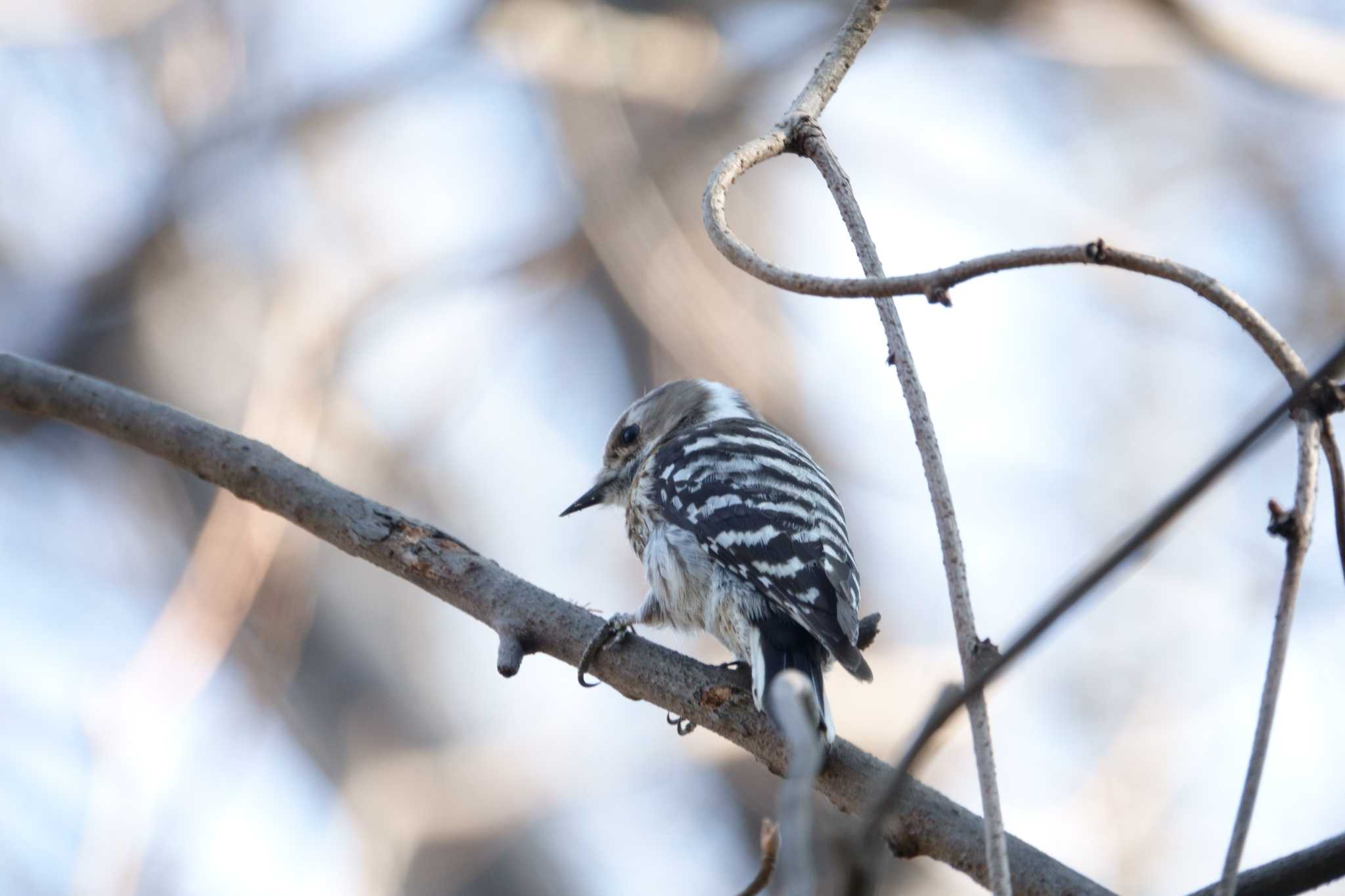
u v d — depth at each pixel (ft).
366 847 38.17
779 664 23.45
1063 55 52.29
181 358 44.50
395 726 40.57
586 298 48.01
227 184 46.29
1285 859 18.74
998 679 14.70
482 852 38.75
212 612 30.58
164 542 43.04
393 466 42.96
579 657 22.39
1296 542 15.53
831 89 20.75
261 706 34.27
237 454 24.08
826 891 14.74
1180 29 50.24
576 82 46.78
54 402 25.21
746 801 44.01
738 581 26.22
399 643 42.19
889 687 39.01
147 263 45.57
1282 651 15.35
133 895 27.99
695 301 44.62
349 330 43.29
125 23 46.42
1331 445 16.76
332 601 41.81
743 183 48.24
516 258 46.26
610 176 45.80
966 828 19.45
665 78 48.44
